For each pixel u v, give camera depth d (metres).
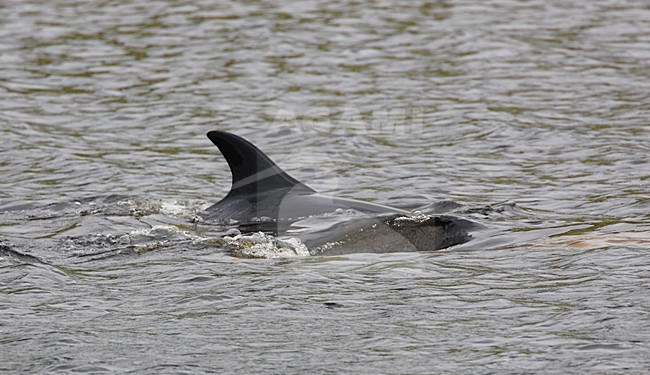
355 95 66.94
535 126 56.41
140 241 32.44
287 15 98.12
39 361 20.77
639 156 48.06
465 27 92.00
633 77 71.50
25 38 89.19
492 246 30.61
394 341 21.67
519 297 24.78
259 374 19.84
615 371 19.41
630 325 22.05
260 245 30.92
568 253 29.09
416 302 24.66
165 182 44.47
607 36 88.12
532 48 83.06
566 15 98.31
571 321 22.56
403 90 68.38
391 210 32.84
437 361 20.36
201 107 63.38
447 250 30.39
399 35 89.12
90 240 33.00
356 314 23.81
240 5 103.06
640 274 26.27
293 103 64.31
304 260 29.39
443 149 51.53
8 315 24.33
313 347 21.41
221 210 34.25
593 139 52.66
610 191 40.88
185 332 22.67
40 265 29.48
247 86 70.06
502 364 20.03
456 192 41.62
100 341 22.06
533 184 43.00
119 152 51.44
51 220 36.50
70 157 49.81
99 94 68.00
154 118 60.50
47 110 62.88
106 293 26.39
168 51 83.25
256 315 23.89
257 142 53.38
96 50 84.12
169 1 105.31
